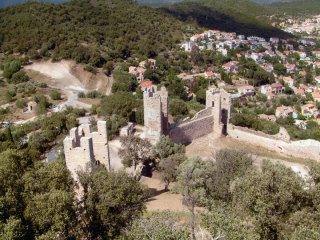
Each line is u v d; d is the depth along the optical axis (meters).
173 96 120.12
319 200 23.89
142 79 137.88
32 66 136.00
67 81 129.75
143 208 28.30
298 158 59.69
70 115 76.50
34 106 101.75
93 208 25.56
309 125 109.56
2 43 147.12
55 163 28.28
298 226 21.44
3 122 91.56
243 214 24.58
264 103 137.75
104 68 138.38
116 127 69.00
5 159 26.22
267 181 24.17
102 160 36.59
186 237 22.31
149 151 49.34
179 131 61.00
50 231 22.33
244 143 65.19
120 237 23.86
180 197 39.38
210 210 27.94
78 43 145.88
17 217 22.78
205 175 35.44
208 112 66.25
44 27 152.62
